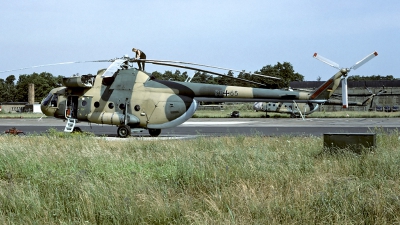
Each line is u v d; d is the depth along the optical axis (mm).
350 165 9555
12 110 105562
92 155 11062
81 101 22047
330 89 24156
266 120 48438
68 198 7168
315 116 61406
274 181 8039
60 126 35219
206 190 7965
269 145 13875
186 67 20203
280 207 6273
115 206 6539
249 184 7965
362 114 65188
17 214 6328
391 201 6465
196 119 53344
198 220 5824
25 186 7871
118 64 20844
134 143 14805
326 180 7770
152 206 6480
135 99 21594
